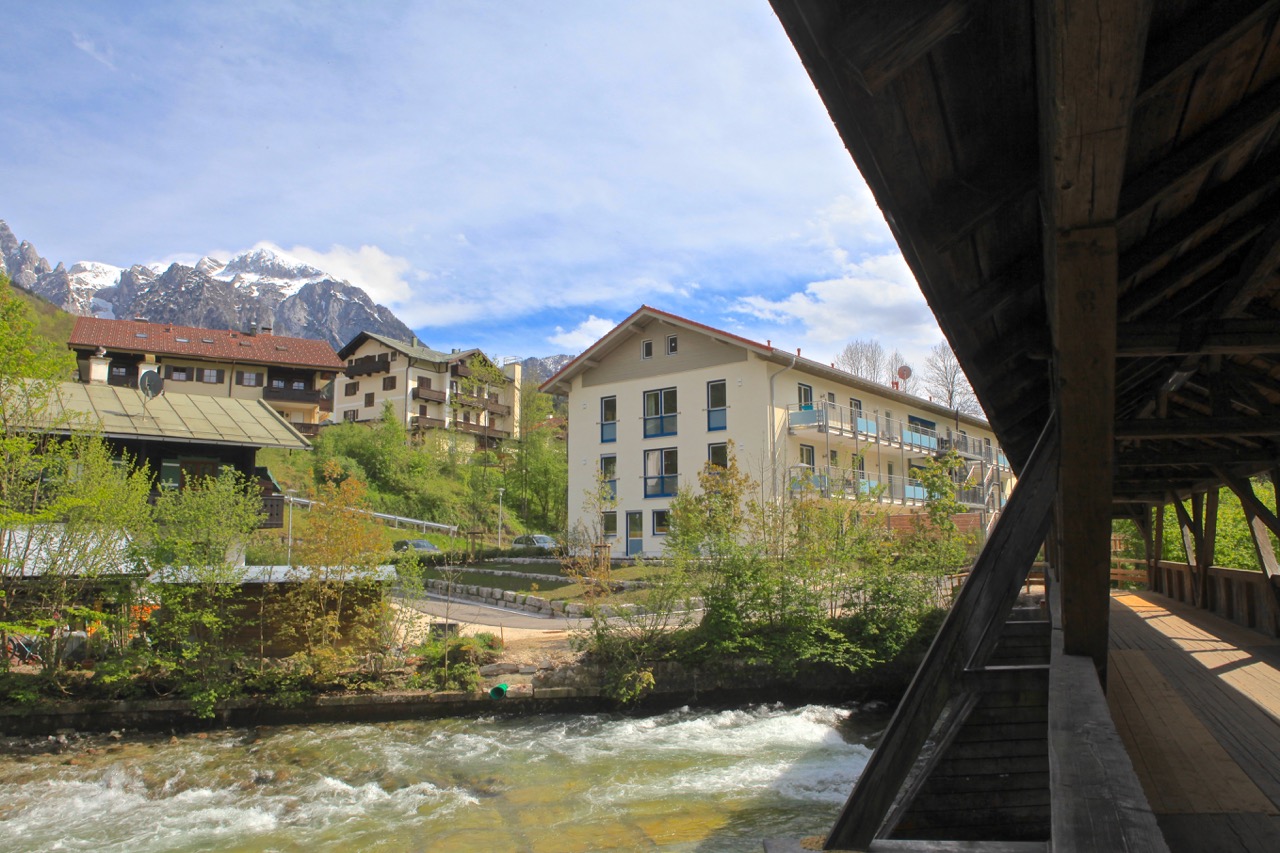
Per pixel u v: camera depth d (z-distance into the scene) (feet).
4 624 41.11
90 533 44.37
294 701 44.34
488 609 71.87
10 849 26.94
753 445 94.58
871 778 11.46
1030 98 8.77
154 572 44.73
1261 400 17.74
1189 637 33.17
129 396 81.00
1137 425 13.21
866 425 107.76
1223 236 12.91
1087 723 8.21
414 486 143.23
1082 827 5.93
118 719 42.73
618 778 33.71
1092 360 8.48
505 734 42.01
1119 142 6.41
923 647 49.75
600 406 108.88
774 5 6.91
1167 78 7.38
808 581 51.08
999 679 11.34
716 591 50.03
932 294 11.71
